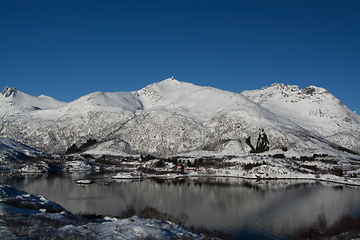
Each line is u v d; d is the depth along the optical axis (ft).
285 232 285.23
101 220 262.67
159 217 292.20
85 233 202.18
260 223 313.32
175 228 236.02
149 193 482.28
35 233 194.18
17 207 265.54
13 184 569.23
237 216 340.59
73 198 437.58
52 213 261.24
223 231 277.64
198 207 383.24
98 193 480.23
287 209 374.84
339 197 449.48
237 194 474.90
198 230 261.44
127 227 216.74
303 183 595.88
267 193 483.51
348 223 270.05
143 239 192.34
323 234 256.11
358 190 513.04
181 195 465.06
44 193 476.54
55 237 190.08
